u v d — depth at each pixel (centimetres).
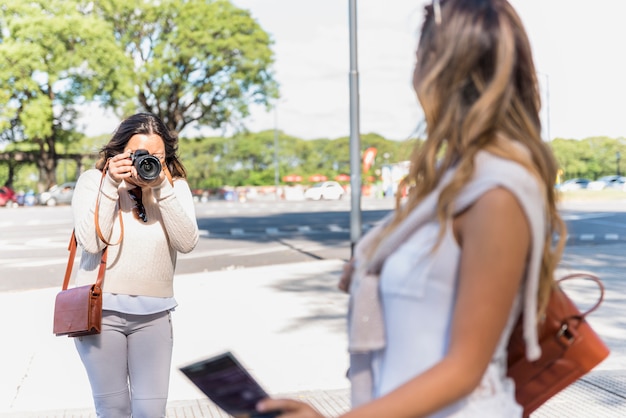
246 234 1927
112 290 311
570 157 8519
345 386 517
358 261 132
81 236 305
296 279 1046
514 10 126
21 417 462
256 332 692
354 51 1145
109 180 301
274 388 513
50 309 843
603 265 1157
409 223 121
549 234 128
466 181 115
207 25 5325
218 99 5550
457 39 122
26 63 4756
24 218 2989
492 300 110
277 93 5631
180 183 331
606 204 3412
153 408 312
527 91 125
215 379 120
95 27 4900
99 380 312
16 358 613
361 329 125
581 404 471
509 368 131
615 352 603
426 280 117
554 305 133
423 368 117
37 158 5638
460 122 122
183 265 1285
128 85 5016
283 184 8575
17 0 4819
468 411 117
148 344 315
